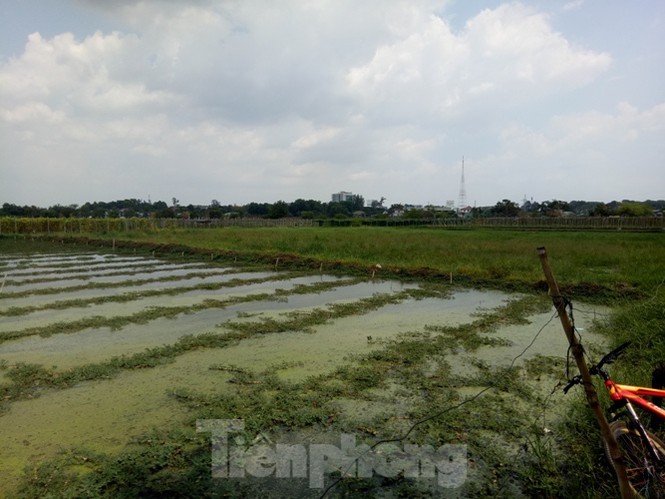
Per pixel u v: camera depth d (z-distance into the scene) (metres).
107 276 15.04
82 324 8.49
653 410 3.30
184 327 8.45
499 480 3.74
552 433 4.45
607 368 6.02
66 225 39.62
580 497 3.44
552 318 9.20
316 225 64.56
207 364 6.43
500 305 10.53
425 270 14.56
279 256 18.03
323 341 7.56
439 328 8.34
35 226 38.25
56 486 3.59
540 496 3.53
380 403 5.16
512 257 16.84
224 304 10.51
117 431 4.49
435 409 4.96
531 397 5.26
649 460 3.24
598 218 53.78
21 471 3.81
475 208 88.69
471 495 3.56
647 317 7.92
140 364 6.31
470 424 4.63
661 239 27.42
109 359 6.63
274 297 11.38
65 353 6.93
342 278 14.68
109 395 5.34
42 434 4.43
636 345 6.82
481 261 16.08
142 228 42.25
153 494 3.52
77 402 5.15
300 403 5.05
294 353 6.92
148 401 5.18
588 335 7.98
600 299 10.91
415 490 3.61
